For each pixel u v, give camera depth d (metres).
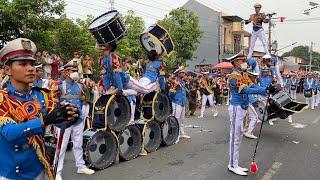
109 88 8.15
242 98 7.32
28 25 14.23
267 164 8.05
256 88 7.11
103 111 7.73
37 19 14.34
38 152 3.02
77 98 7.22
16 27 13.93
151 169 7.65
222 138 10.88
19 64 2.96
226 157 8.62
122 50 21.77
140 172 7.43
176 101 10.41
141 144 8.75
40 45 14.54
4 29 13.71
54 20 15.12
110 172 7.44
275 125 13.30
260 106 11.10
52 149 3.20
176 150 9.34
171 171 7.49
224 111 18.27
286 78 21.95
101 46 7.98
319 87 21.92
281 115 11.04
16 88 3.01
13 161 2.93
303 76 32.44
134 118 9.41
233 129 7.38
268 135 11.43
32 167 3.04
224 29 45.06
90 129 7.83
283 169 7.68
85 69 13.45
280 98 10.76
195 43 35.03
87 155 7.39
